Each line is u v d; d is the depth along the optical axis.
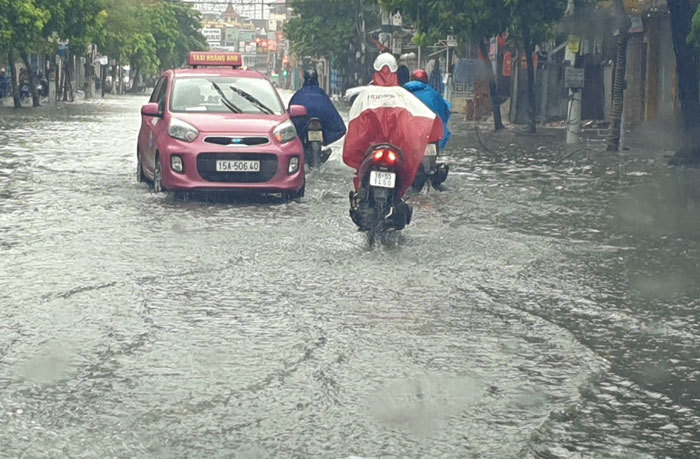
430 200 14.20
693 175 18.38
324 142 18.98
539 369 6.07
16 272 8.69
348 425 5.03
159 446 4.71
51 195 14.11
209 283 8.37
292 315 7.32
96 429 4.92
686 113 20.84
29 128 31.83
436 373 5.95
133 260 9.30
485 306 7.72
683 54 20.78
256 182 13.87
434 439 4.85
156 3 132.12
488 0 31.72
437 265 9.28
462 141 29.00
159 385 5.62
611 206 13.73
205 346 6.45
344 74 80.25
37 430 4.89
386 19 68.38
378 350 6.43
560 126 39.25
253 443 4.77
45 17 47.91
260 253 9.73
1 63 67.88
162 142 14.09
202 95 15.04
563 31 32.25
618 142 24.69
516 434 4.93
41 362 6.02
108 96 92.12
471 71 38.62
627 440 4.91
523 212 13.00
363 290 8.20
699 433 5.03
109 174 17.30
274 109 14.99
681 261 9.70
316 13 78.69
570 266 9.36
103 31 74.25
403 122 10.44
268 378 5.79
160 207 13.09
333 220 12.00
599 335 6.95
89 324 6.95
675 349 6.61
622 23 24.59
